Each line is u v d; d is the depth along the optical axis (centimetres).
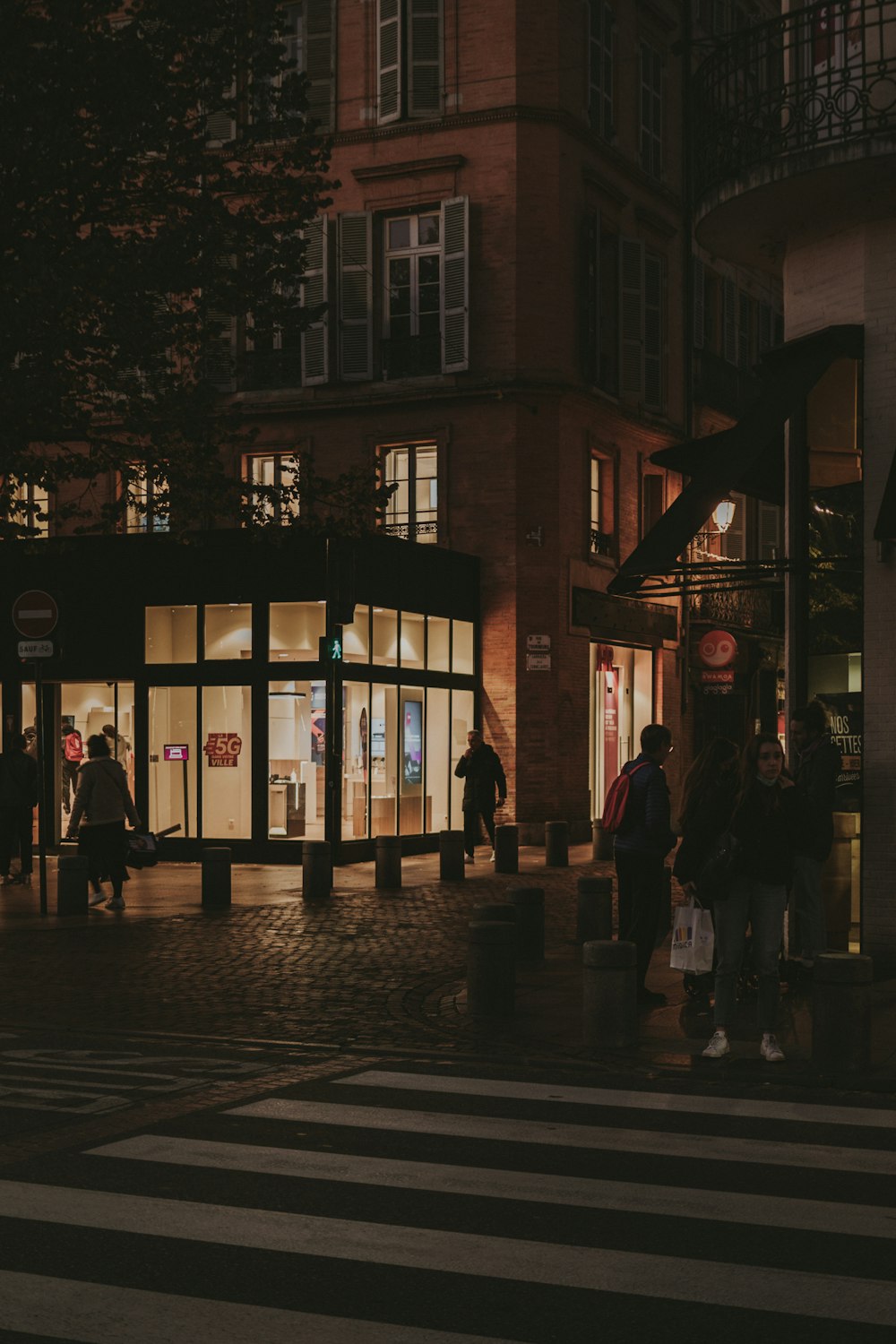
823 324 1276
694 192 1328
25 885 1962
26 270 1399
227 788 2258
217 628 2264
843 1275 495
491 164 2678
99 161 1487
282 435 2803
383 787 2341
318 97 2770
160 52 1539
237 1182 607
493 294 2673
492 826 2197
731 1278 492
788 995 1078
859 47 1220
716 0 3331
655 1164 640
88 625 2314
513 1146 670
